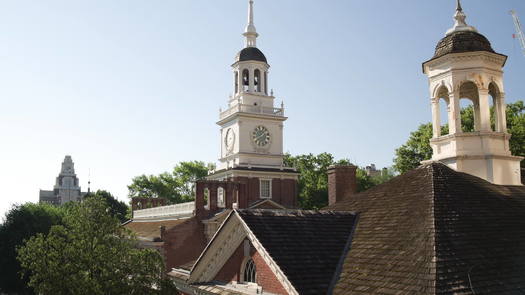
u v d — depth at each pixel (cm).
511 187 2011
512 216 1675
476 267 1286
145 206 7825
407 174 2000
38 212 6681
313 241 1608
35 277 2305
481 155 2266
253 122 6800
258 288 1622
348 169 2609
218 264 1972
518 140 4731
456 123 2344
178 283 2692
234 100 7012
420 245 1391
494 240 1461
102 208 2539
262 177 6512
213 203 4969
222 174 6688
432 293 1144
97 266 2316
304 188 8681
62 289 2258
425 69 2552
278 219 1698
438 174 1836
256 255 1670
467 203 1666
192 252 4766
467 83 2569
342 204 2078
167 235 4697
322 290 1373
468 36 2402
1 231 6481
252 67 6962
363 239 1620
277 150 6900
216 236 1880
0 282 6366
